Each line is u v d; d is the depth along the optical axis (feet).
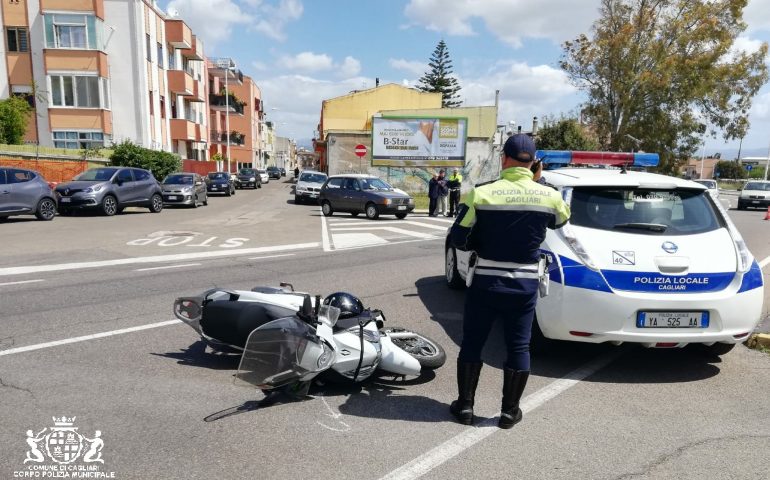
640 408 12.56
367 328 13.51
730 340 14.08
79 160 78.64
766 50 102.58
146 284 24.36
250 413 11.83
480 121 111.45
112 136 101.14
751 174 228.22
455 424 11.59
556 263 14.46
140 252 33.94
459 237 11.22
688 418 12.06
